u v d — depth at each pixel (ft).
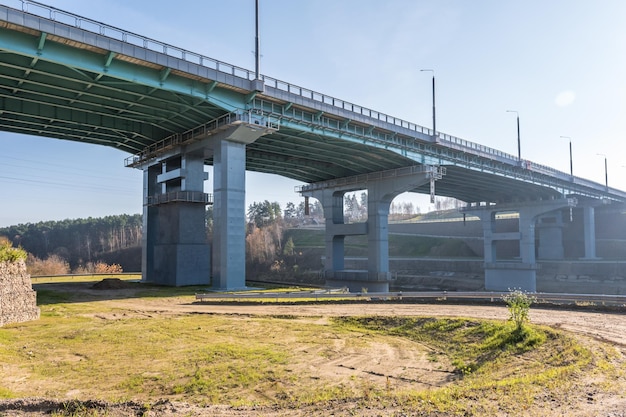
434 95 226.79
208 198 191.52
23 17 106.73
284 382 56.13
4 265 93.30
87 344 75.00
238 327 90.33
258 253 479.00
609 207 437.17
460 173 259.60
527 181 288.30
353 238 551.59
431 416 33.09
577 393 37.91
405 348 75.46
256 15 157.89
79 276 260.42
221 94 152.87
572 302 98.99
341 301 122.83
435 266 407.44
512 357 63.16
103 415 36.24
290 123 172.14
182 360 65.46
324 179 293.02
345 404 38.17
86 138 198.59
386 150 209.15
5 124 173.27
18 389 51.98
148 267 221.46
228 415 36.35
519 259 408.87
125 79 128.98
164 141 195.31
